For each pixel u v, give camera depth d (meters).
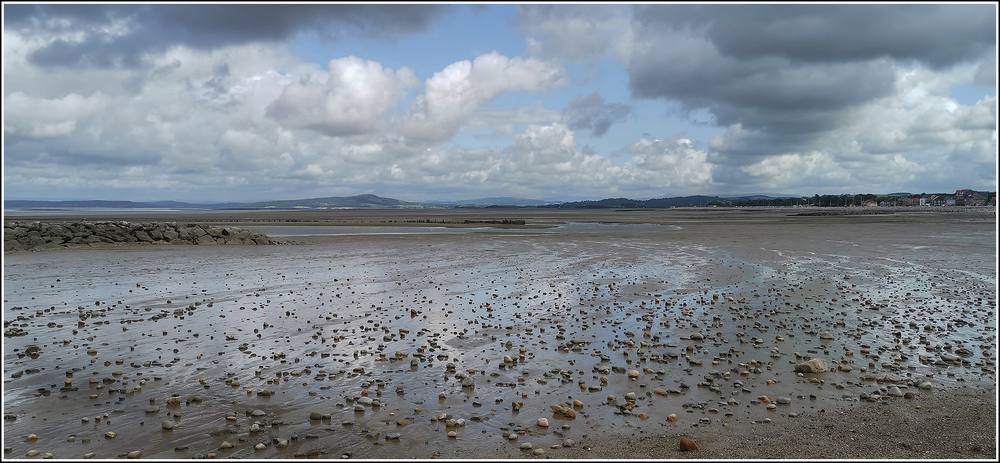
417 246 40.75
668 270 25.88
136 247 39.12
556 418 8.70
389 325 14.81
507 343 12.89
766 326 14.49
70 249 37.34
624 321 15.20
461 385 10.18
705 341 13.05
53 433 8.10
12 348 12.42
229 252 36.03
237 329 14.32
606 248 38.31
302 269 26.95
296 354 12.09
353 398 9.49
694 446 7.57
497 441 7.92
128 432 8.15
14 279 23.11
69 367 11.11
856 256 31.80
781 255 32.66
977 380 10.24
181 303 17.86
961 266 26.91
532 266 27.91
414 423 8.54
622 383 10.21
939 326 14.48
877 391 9.67
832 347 12.49
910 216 102.94
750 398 9.43
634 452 7.53
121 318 15.56
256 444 7.82
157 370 10.95
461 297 19.00
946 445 7.61
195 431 8.21
